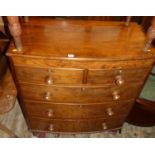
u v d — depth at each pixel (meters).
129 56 1.01
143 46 1.08
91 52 1.02
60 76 1.11
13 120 1.92
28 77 1.12
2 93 1.30
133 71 1.13
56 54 0.99
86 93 1.24
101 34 1.16
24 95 1.27
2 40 1.40
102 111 1.43
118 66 1.07
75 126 1.60
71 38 1.11
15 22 0.86
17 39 0.93
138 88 1.29
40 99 1.30
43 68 1.06
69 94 1.24
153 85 2.27
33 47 1.02
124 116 1.57
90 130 1.67
